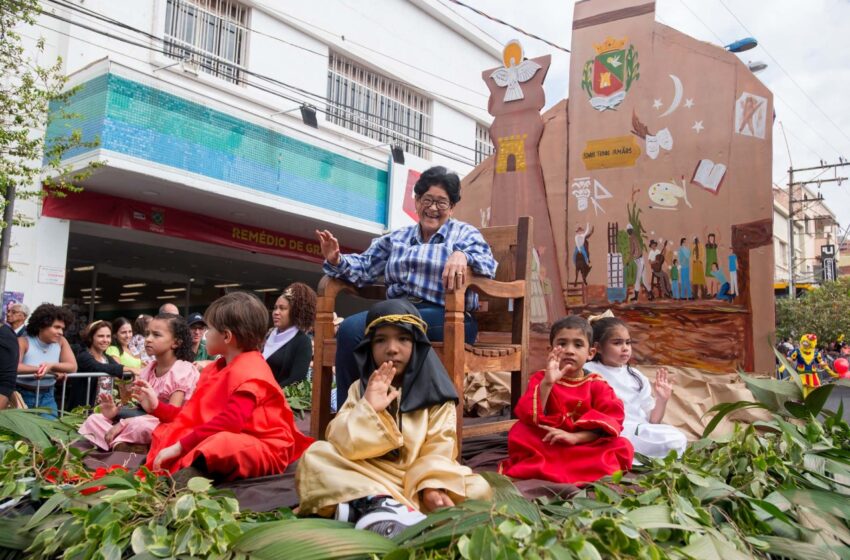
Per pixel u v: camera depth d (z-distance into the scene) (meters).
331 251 3.40
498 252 3.76
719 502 2.12
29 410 3.11
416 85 15.53
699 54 4.45
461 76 16.94
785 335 27.16
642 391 3.41
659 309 4.48
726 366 4.21
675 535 1.80
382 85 15.02
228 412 2.66
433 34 16.11
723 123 4.33
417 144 15.73
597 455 2.68
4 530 2.02
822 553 1.89
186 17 11.26
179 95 9.91
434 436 2.25
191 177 10.06
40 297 9.59
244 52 12.07
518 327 3.57
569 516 1.75
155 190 10.32
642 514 1.79
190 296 15.77
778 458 2.37
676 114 4.50
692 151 4.43
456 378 2.89
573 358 2.91
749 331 4.16
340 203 12.67
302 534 1.66
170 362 3.87
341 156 12.69
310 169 12.05
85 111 9.28
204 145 10.27
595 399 2.86
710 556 1.69
